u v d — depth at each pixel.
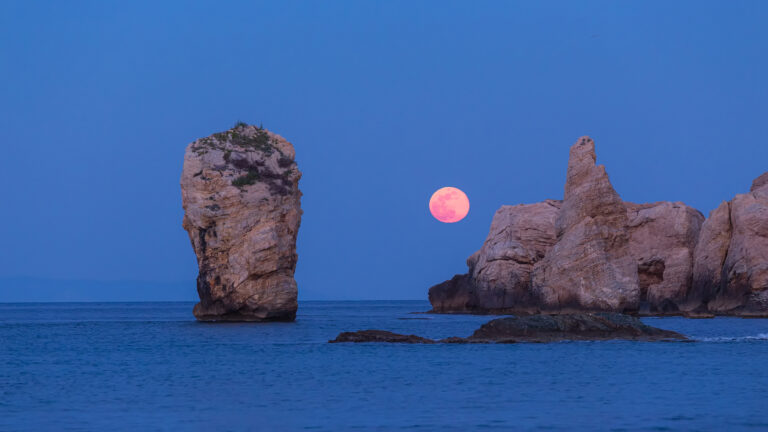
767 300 103.81
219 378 42.00
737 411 31.83
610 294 105.12
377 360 50.06
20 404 33.59
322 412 31.88
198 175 86.19
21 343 66.31
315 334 73.50
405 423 29.67
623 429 28.52
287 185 88.81
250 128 91.69
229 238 85.81
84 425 29.23
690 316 103.69
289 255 88.94
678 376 42.09
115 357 53.19
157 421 30.00
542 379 41.16
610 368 45.62
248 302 86.88
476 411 32.06
